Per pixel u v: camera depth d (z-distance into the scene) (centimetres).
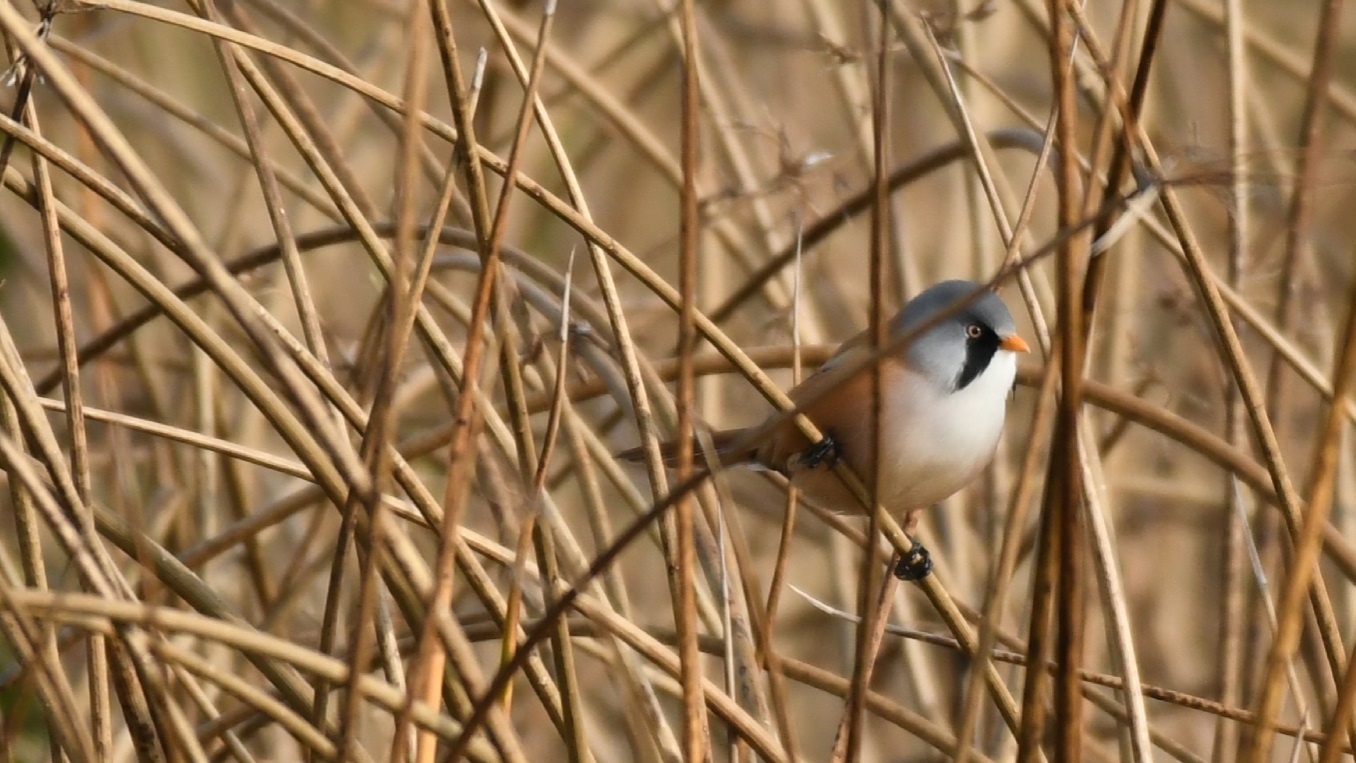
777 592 691
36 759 822
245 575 1007
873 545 534
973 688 527
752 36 1249
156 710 557
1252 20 1332
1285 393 869
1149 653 1117
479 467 673
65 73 507
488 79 1108
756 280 956
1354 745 659
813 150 1054
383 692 541
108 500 1046
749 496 1171
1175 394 1089
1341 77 1401
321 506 885
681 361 534
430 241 601
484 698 511
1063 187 506
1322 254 1258
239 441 1061
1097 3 1212
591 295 1245
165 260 1048
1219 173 593
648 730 602
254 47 614
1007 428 1211
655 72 1264
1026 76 1280
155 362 1036
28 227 1188
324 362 643
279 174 876
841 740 711
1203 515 1154
